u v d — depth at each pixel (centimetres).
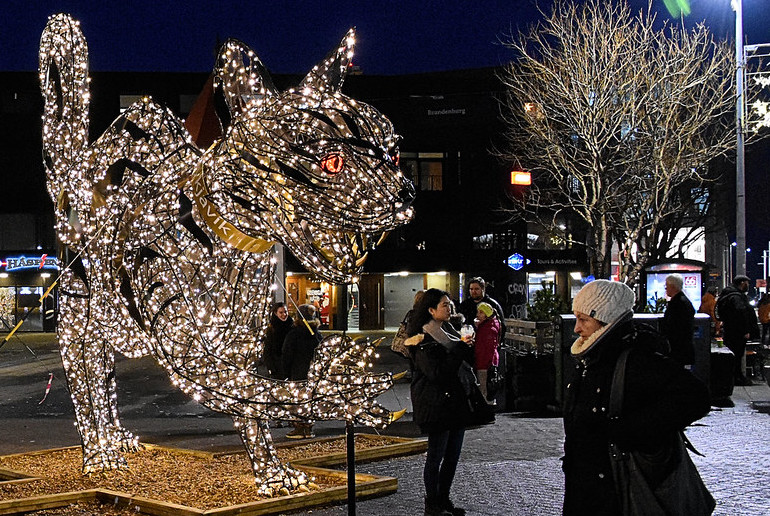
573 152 2895
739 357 1695
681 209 3438
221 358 681
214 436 1177
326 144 583
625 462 401
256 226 629
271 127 601
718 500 751
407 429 1192
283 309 1266
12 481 793
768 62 2700
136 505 708
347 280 622
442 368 673
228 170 624
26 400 1664
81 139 818
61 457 927
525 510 723
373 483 770
